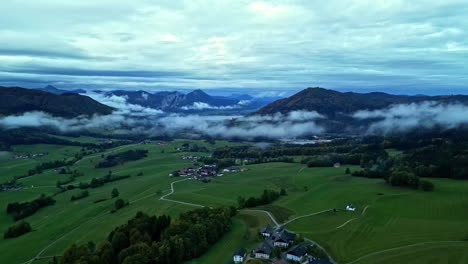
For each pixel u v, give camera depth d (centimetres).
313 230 13375
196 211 14938
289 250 10919
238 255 10956
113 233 13488
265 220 15050
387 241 11681
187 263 11125
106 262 11038
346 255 10888
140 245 11256
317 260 10288
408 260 9931
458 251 10081
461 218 13788
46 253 14012
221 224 13400
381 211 15188
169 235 12269
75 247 11506
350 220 14225
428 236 11862
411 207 15538
